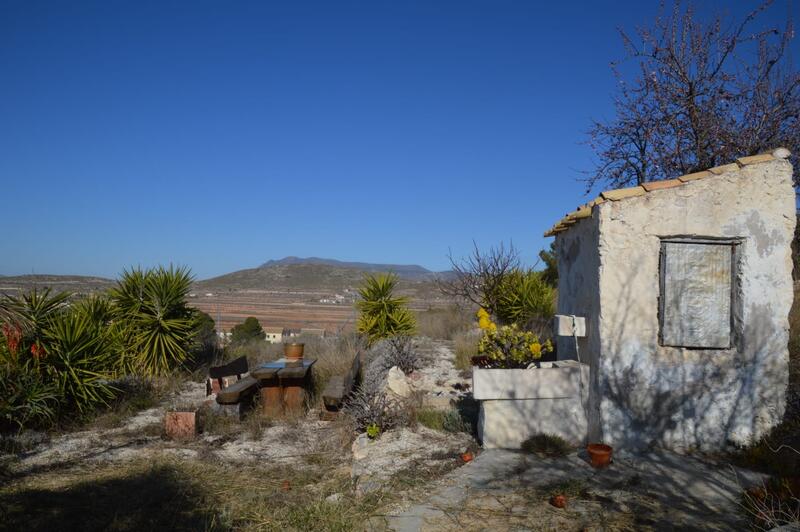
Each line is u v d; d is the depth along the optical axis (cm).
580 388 623
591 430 609
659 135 1083
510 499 475
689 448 589
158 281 1177
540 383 619
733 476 521
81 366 862
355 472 579
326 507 468
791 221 595
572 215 668
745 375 592
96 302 1159
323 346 1441
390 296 1539
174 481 564
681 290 597
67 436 762
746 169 595
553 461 571
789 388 714
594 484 507
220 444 741
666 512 444
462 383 934
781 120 1014
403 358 1050
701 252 600
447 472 554
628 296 592
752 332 593
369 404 741
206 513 482
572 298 693
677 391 589
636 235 592
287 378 909
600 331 590
